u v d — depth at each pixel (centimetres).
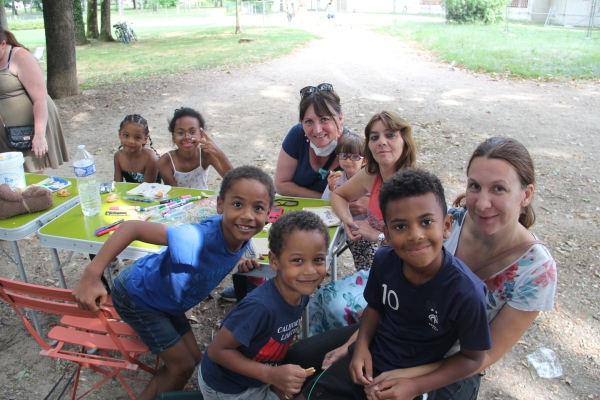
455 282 173
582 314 350
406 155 277
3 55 426
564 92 1032
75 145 752
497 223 186
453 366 179
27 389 289
